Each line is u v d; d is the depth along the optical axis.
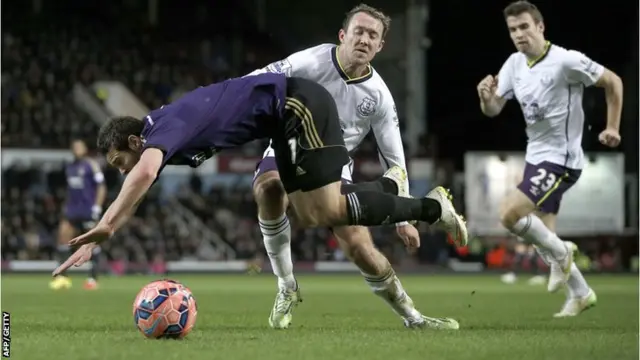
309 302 28.34
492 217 66.88
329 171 13.76
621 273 64.38
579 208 68.88
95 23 81.31
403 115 72.44
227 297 31.42
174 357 11.13
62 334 14.90
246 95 13.92
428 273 63.00
